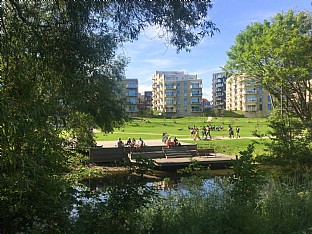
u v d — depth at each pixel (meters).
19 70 4.18
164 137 37.25
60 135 6.61
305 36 24.98
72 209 4.48
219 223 4.79
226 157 26.95
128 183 4.75
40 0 5.25
